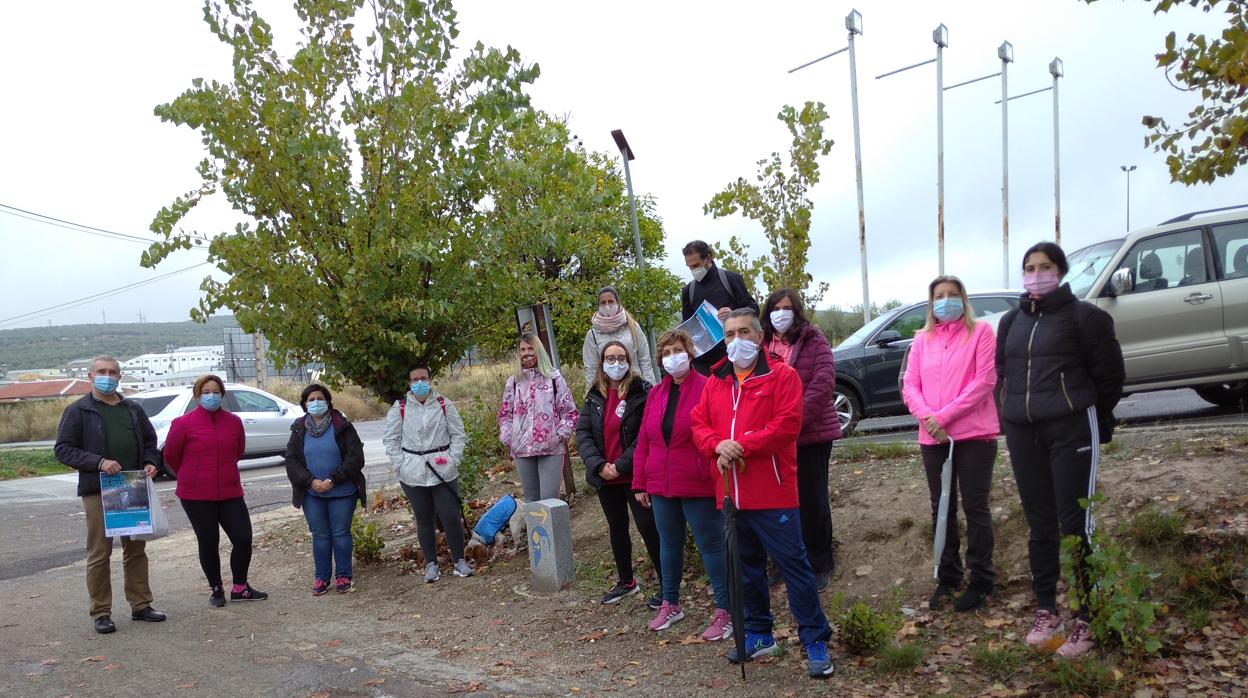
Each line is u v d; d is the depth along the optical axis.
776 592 5.92
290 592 7.55
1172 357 8.20
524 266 8.32
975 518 5.03
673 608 5.63
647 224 12.98
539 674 5.03
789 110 9.95
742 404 4.65
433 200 7.84
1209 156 5.02
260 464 18.64
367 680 5.08
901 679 4.43
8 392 63.16
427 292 7.90
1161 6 4.83
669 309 11.39
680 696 4.52
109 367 6.57
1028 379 4.51
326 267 7.61
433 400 7.43
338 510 7.46
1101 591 4.30
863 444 8.05
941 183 15.21
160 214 7.37
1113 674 4.06
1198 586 4.54
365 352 7.78
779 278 9.95
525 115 8.34
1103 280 8.42
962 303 5.12
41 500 14.98
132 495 6.42
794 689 4.46
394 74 7.77
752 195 10.12
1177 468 5.53
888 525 6.11
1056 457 4.44
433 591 7.09
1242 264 8.20
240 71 7.59
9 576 8.84
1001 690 4.16
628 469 5.92
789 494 4.63
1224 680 3.95
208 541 7.06
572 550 6.85
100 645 6.05
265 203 7.63
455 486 7.42
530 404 7.04
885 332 10.09
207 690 5.01
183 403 16.75
